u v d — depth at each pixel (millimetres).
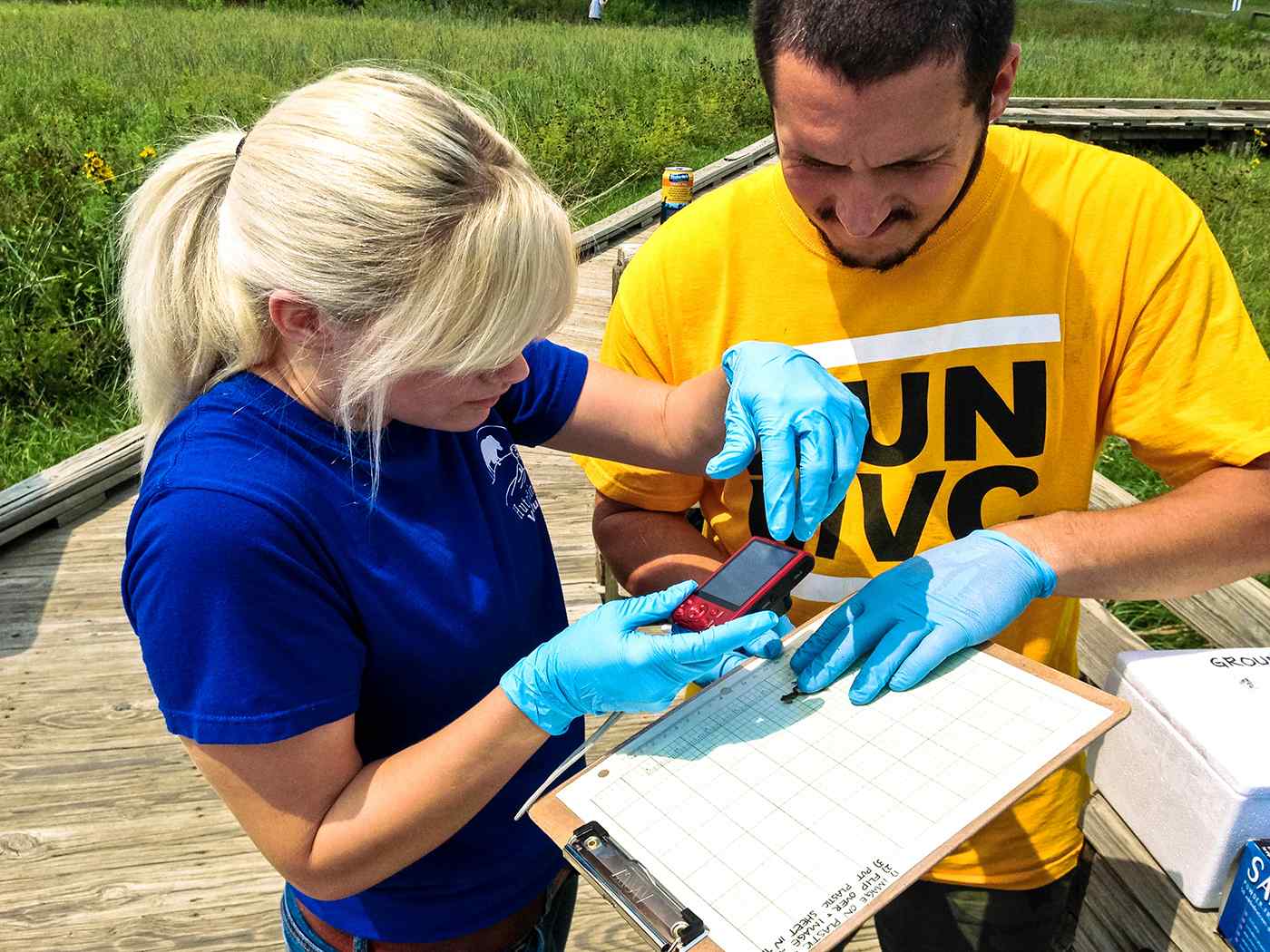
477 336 959
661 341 1644
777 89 1200
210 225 1048
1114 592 1402
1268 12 32781
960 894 1617
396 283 928
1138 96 17266
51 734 2932
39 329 5238
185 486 984
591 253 7395
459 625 1188
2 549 3775
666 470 1564
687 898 971
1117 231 1431
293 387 1062
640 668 1062
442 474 1210
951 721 1143
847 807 1042
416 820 1065
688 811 1065
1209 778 1575
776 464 1312
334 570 1073
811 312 1524
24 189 5859
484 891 1308
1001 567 1313
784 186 1487
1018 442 1504
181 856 2547
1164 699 1678
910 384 1509
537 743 1104
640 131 11961
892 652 1216
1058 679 1173
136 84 12469
